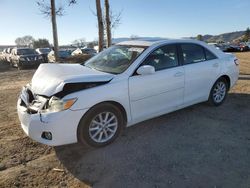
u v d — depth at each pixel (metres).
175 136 4.37
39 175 3.34
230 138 4.28
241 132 4.50
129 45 4.91
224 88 5.90
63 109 3.55
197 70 5.12
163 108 4.69
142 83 4.27
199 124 4.85
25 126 3.85
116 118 4.08
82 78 3.80
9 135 4.49
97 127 3.92
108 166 3.52
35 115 3.65
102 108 3.88
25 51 20.50
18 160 3.69
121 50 4.83
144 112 4.42
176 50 4.91
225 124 4.85
